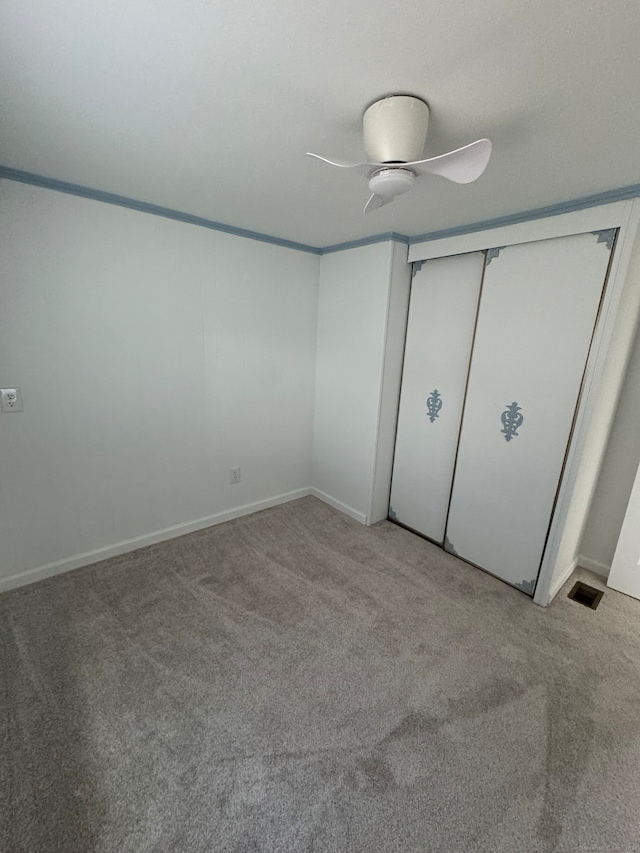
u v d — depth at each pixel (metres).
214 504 2.84
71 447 2.15
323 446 3.25
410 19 0.83
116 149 1.50
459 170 1.09
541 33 0.85
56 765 1.26
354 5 0.81
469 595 2.19
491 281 2.18
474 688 1.60
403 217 2.12
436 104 1.12
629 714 1.51
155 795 1.19
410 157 1.12
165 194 1.97
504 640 1.87
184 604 2.02
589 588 2.30
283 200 1.97
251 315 2.71
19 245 1.82
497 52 0.91
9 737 1.34
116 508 2.38
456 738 1.40
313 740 1.37
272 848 1.08
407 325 2.69
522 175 1.54
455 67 0.97
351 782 1.25
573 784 1.26
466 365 2.39
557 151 1.35
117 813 1.14
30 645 1.72
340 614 2.00
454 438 2.51
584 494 2.18
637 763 1.34
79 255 1.99
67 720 1.40
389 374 2.71
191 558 2.44
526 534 2.18
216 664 1.67
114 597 2.05
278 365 2.94
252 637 1.82
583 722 1.47
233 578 2.25
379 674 1.65
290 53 0.95
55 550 2.20
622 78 0.97
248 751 1.33
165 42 0.93
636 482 2.15
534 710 1.51
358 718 1.46
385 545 2.67
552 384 2.00
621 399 2.24
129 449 2.36
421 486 2.76
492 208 1.93
